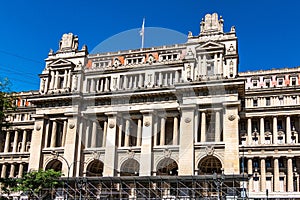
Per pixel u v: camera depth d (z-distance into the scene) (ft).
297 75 364.79
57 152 316.60
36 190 255.91
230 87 287.89
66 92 319.47
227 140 279.90
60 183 267.39
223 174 247.09
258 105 361.30
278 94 358.23
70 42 351.25
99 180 266.36
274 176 328.90
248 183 321.93
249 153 338.75
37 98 328.49
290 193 313.32
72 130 309.83
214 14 323.78
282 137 350.43
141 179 257.96
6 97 173.68
